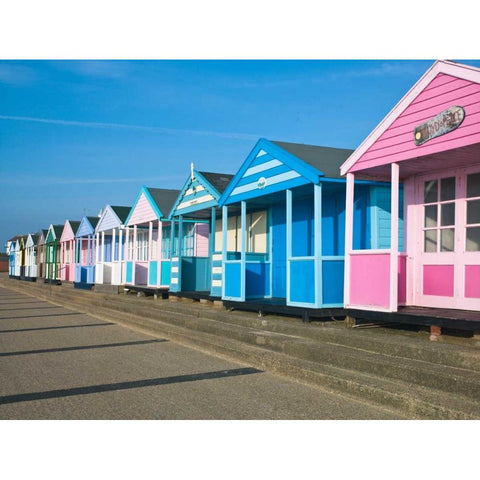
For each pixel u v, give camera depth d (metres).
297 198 12.29
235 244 15.55
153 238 21.70
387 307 8.15
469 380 5.33
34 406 5.80
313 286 9.52
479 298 7.83
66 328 12.44
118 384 6.76
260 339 8.70
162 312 13.25
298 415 5.40
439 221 8.53
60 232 34.22
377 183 9.66
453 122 7.19
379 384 5.88
